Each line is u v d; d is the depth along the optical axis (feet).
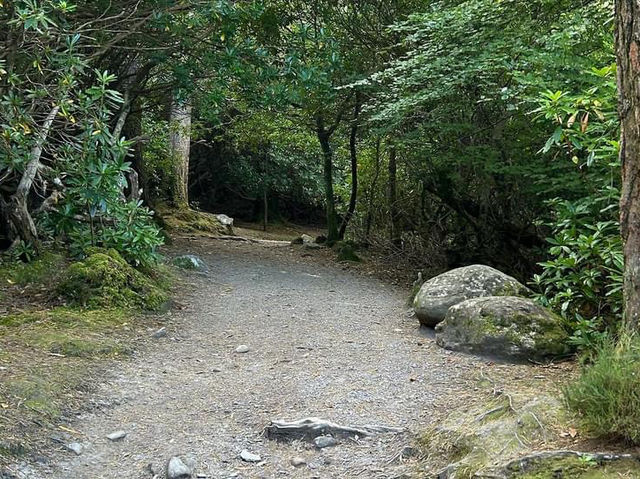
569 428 9.91
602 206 19.54
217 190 84.38
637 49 10.34
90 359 15.76
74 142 24.09
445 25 28.30
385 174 47.09
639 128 10.37
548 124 25.09
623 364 9.64
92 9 26.58
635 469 8.52
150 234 24.53
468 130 30.53
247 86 30.99
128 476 10.64
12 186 25.07
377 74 30.17
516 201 33.73
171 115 55.31
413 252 40.16
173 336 18.85
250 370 15.90
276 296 25.90
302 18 39.73
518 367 15.69
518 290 19.74
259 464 11.08
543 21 27.43
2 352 15.20
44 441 11.33
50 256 23.09
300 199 86.33
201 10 26.81
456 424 11.38
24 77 22.16
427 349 17.62
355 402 13.50
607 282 18.08
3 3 19.62
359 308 24.41
